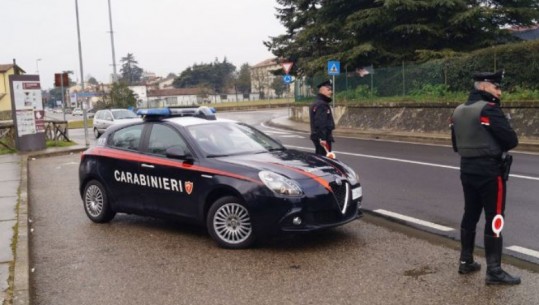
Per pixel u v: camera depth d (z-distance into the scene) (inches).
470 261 198.7
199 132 270.4
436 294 180.5
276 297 183.6
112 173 290.8
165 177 263.6
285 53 1328.7
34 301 191.0
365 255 225.1
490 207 187.0
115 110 1055.0
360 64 1039.0
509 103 681.0
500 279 186.2
